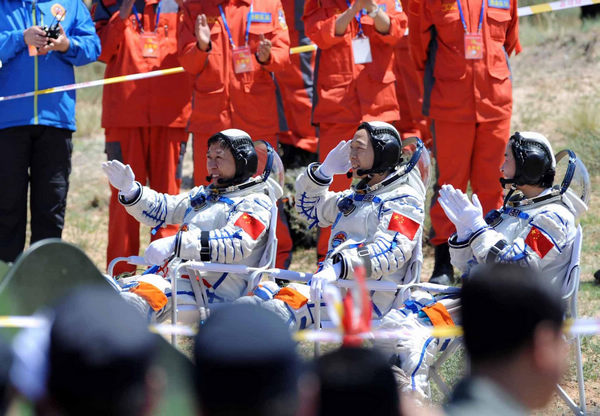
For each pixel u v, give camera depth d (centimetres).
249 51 2700
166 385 1074
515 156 1800
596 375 2041
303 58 3378
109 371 735
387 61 2725
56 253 1127
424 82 2716
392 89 2733
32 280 1115
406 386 1611
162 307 1867
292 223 3234
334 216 2030
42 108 2630
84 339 739
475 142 2684
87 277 1155
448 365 2030
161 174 2917
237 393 750
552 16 5719
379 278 1861
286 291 1827
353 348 831
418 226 1858
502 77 2652
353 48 2655
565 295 1716
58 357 741
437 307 1706
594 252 2967
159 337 1104
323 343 2117
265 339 759
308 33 2689
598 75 4897
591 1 2617
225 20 2705
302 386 803
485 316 930
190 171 4241
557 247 1727
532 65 5209
